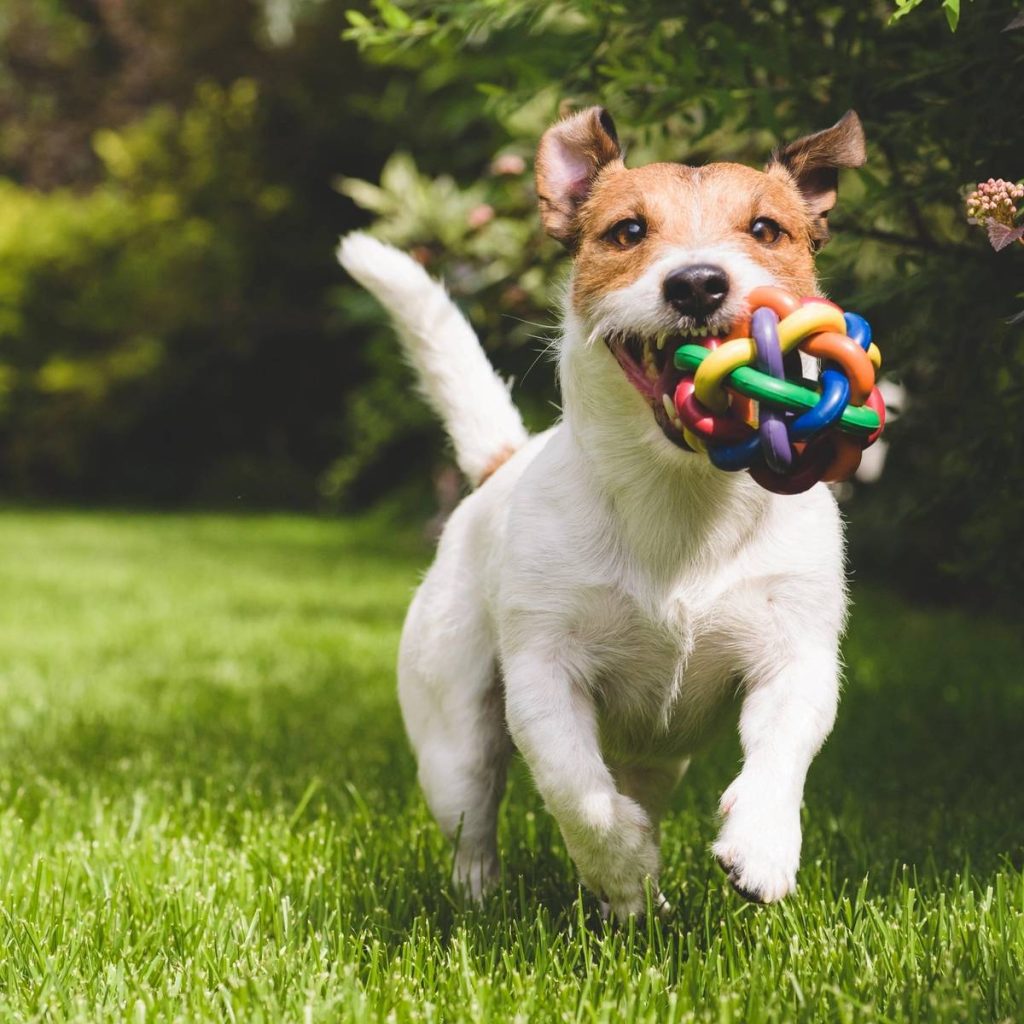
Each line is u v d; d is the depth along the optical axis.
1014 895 1.17
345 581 3.82
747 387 1.04
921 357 1.38
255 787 1.53
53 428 7.66
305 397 7.68
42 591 3.45
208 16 7.73
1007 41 1.25
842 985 1.07
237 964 1.11
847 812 1.43
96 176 8.87
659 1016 1.04
